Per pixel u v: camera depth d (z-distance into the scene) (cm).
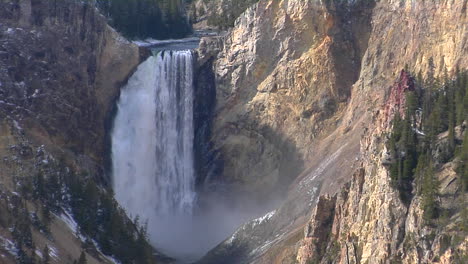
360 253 16875
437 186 15688
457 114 16650
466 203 15300
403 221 16188
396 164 16588
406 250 15800
